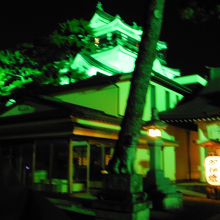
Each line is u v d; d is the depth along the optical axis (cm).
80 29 1995
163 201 999
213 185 1296
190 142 2272
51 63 1995
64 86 1931
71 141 1223
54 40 1916
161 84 1978
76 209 1016
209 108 1800
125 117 800
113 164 788
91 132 1270
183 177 2089
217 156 1305
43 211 103
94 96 1727
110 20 3209
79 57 2389
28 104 1516
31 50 1930
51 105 1371
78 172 1248
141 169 1688
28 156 1400
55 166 1274
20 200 97
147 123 1092
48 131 1285
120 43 2842
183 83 2480
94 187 1355
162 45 3638
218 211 997
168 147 1959
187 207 1073
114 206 723
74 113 1231
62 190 1224
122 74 1638
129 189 739
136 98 792
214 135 1750
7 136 1495
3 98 1920
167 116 1847
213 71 2231
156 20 801
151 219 863
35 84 1956
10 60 1875
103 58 2717
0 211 88
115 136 1418
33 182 1349
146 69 798
